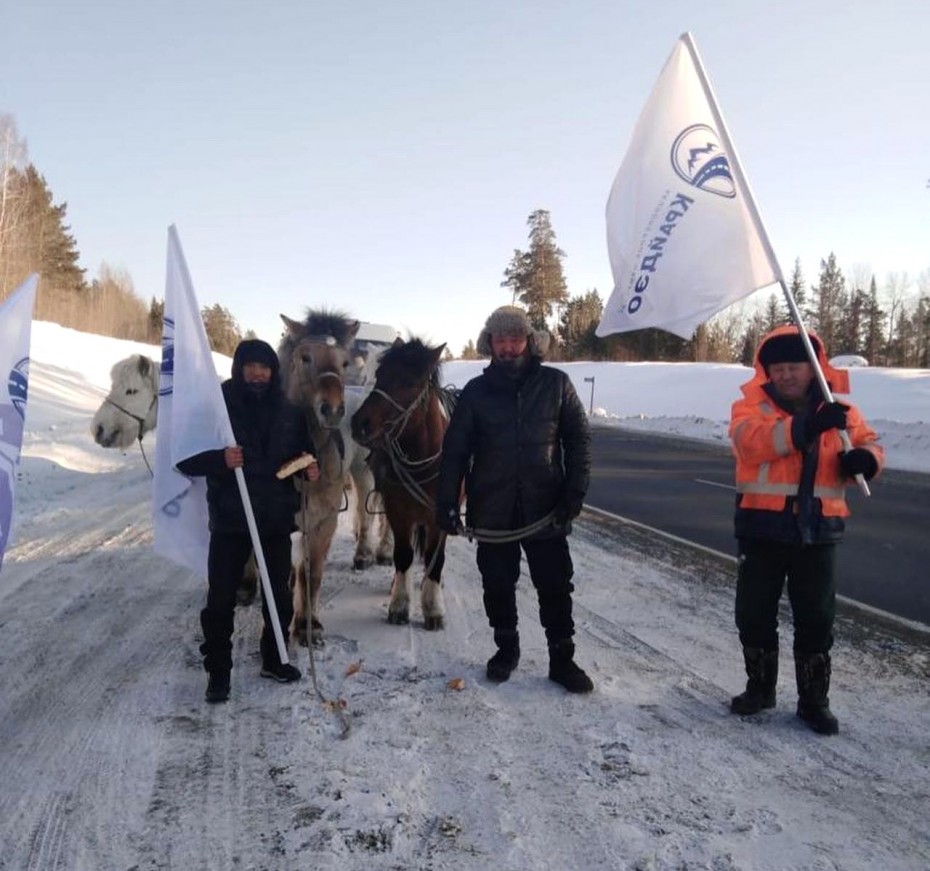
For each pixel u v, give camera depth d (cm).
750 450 405
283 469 448
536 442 456
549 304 7119
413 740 392
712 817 328
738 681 480
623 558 820
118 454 1563
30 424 1775
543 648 539
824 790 352
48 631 557
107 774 361
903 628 596
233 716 422
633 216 443
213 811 330
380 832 313
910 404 2811
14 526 916
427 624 574
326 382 506
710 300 427
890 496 1288
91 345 3706
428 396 562
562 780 356
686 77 429
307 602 501
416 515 572
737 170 416
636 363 5278
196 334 443
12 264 4488
